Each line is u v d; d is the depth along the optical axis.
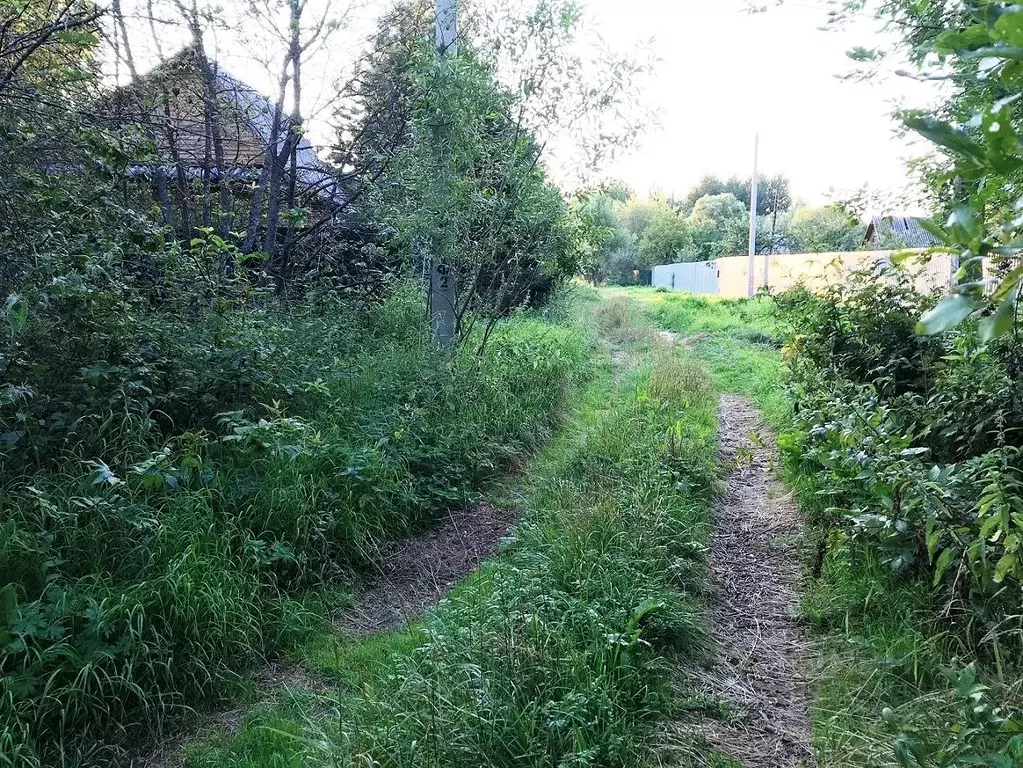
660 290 35.25
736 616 3.74
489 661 2.84
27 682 2.72
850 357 5.55
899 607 3.29
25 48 4.71
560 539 4.13
